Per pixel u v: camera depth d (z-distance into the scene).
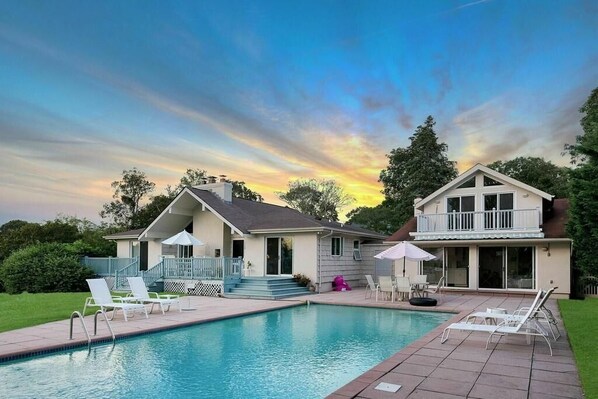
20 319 12.30
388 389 5.86
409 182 39.28
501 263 21.09
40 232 34.56
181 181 48.72
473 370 6.86
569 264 19.47
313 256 22.20
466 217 21.78
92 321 12.19
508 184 21.23
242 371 7.78
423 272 22.97
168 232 26.86
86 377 7.36
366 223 46.50
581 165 9.54
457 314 14.19
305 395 6.48
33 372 7.62
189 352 9.23
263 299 18.94
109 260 26.03
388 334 11.32
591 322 11.30
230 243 25.44
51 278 23.98
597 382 5.96
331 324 12.95
